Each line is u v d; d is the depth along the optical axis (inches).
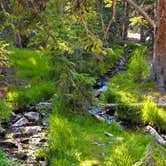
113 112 475.8
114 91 537.6
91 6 148.0
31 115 445.1
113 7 152.6
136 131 424.2
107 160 304.5
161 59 591.2
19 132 393.4
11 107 482.0
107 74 783.7
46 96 536.4
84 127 410.3
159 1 597.6
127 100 498.6
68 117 425.1
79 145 343.9
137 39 1658.5
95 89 634.8
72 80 417.7
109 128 408.2
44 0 144.2
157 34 597.3
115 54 959.0
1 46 355.6
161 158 176.1
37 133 388.8
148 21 574.9
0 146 353.4
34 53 810.2
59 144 329.1
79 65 653.9
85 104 437.4
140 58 804.0
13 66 695.1
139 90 574.6
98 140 368.5
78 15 146.8
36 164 314.3
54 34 160.4
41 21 145.2
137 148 300.8
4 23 148.5
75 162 312.7
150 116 436.5
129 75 682.2
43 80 636.7
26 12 144.4
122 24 1342.3
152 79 601.6
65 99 436.5
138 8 510.6
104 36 154.4
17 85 605.6
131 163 274.5
